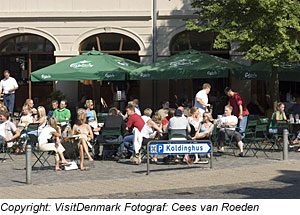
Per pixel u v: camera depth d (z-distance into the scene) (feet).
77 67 64.49
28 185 36.91
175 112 45.27
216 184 36.27
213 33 76.07
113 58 67.62
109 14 76.59
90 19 76.95
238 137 50.42
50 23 77.41
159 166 45.29
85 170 43.75
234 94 55.93
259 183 36.40
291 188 34.40
